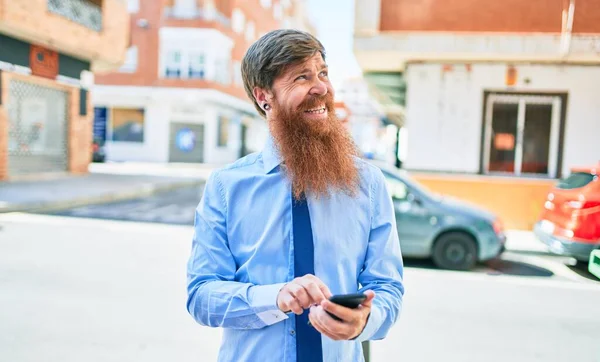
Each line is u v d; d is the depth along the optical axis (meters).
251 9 37.19
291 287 1.18
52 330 4.14
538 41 9.49
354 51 9.99
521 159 10.52
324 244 1.35
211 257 1.40
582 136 10.18
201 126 31.41
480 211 7.33
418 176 10.65
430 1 10.02
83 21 15.67
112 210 11.24
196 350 3.87
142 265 6.38
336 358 1.33
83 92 17.34
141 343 3.96
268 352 1.31
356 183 1.44
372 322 1.21
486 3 9.90
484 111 10.51
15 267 6.04
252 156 1.51
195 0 30.73
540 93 10.29
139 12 30.03
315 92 1.43
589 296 5.79
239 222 1.39
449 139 10.54
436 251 7.15
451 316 4.94
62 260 6.46
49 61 15.38
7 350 3.72
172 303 4.93
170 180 17.91
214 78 30.73
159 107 30.88
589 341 4.36
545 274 6.97
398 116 21.67
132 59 30.14
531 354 4.05
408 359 3.90
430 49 9.78
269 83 1.45
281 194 1.39
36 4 13.34
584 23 9.59
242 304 1.26
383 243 1.44
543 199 10.31
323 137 1.43
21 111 14.77
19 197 10.93
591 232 6.57
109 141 31.16
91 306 4.77
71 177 16.47
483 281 6.42
